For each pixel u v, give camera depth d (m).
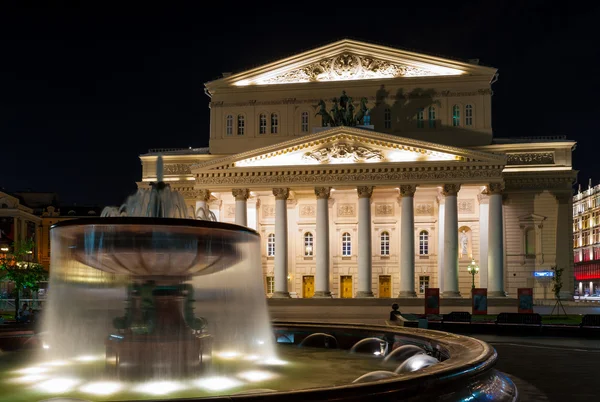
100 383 13.24
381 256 76.50
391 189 72.50
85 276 14.82
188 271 14.31
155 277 14.17
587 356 21.22
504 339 29.36
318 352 18.58
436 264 75.25
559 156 74.88
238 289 16.25
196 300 16.55
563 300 72.38
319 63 78.38
